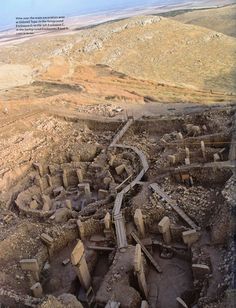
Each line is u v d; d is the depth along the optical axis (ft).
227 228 61.62
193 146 91.76
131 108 122.11
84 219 76.23
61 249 73.20
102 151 100.37
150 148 98.07
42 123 119.14
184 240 65.31
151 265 66.64
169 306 59.41
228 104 112.06
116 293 57.72
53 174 97.14
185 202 73.05
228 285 53.62
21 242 73.26
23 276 65.82
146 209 73.41
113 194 82.23
